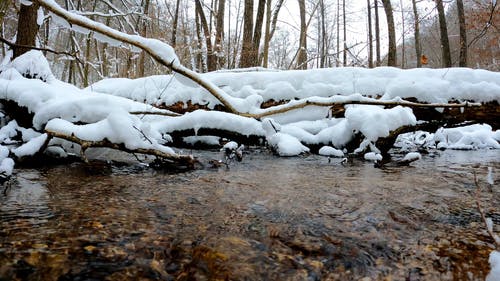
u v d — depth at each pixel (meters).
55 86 5.11
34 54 5.50
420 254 1.40
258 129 5.14
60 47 17.17
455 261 1.33
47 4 3.46
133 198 2.25
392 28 11.79
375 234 1.63
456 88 5.29
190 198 2.29
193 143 5.64
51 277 1.14
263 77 6.11
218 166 3.82
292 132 5.41
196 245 1.46
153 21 14.89
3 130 4.89
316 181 2.97
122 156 4.16
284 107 4.51
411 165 4.06
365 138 4.76
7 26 10.53
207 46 12.62
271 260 1.32
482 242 1.53
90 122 4.10
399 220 1.85
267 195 2.41
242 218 1.86
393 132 4.64
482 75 5.36
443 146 6.26
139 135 3.40
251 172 3.45
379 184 2.84
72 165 3.52
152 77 6.80
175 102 6.29
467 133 6.51
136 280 1.14
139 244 1.45
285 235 1.60
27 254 1.30
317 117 5.77
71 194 2.31
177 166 3.65
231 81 6.18
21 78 5.09
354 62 13.75
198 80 4.14
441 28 13.50
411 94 5.39
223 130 5.07
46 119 4.19
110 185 2.64
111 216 1.83
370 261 1.33
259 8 10.12
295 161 4.35
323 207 2.10
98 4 16.75
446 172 3.52
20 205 1.99
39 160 3.53
